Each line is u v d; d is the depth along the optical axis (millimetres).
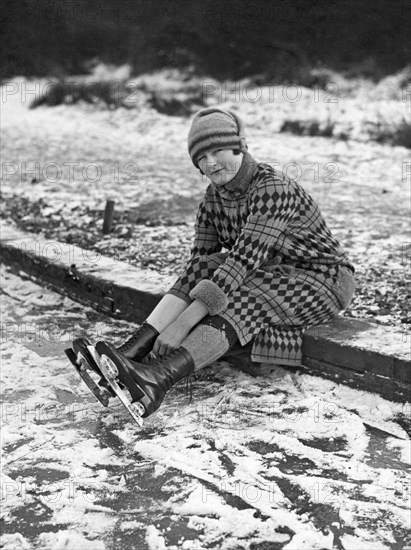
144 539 3377
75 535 3393
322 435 4199
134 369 4105
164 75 17484
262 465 3916
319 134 14633
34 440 4199
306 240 4785
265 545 3322
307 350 4816
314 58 16125
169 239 7934
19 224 8734
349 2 15758
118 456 4035
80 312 6148
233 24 16969
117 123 16734
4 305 6320
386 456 4004
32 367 5121
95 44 18594
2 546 3336
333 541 3336
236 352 4832
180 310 4590
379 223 8547
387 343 4652
